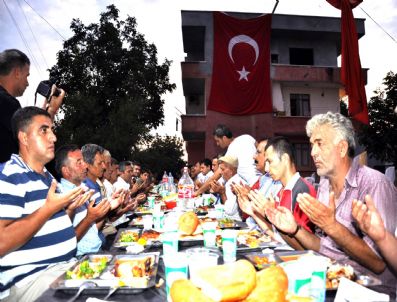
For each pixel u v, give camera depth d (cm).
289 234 224
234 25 1375
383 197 213
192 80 1956
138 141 1998
